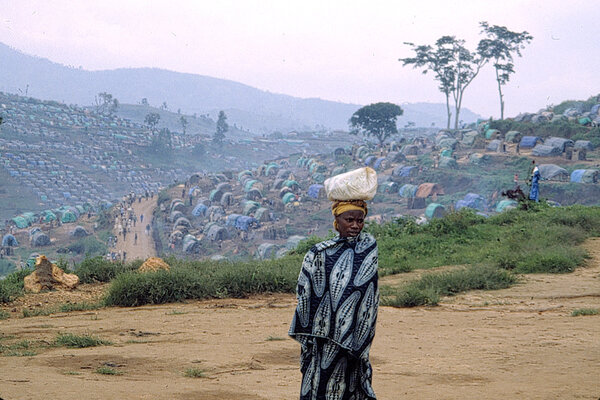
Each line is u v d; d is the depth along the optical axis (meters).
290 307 12.52
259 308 12.45
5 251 86.75
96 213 126.81
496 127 104.38
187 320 10.85
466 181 83.69
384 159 107.12
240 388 5.21
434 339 8.29
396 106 141.62
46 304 13.88
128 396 4.72
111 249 84.12
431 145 120.94
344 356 3.22
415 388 5.17
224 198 102.19
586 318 9.87
